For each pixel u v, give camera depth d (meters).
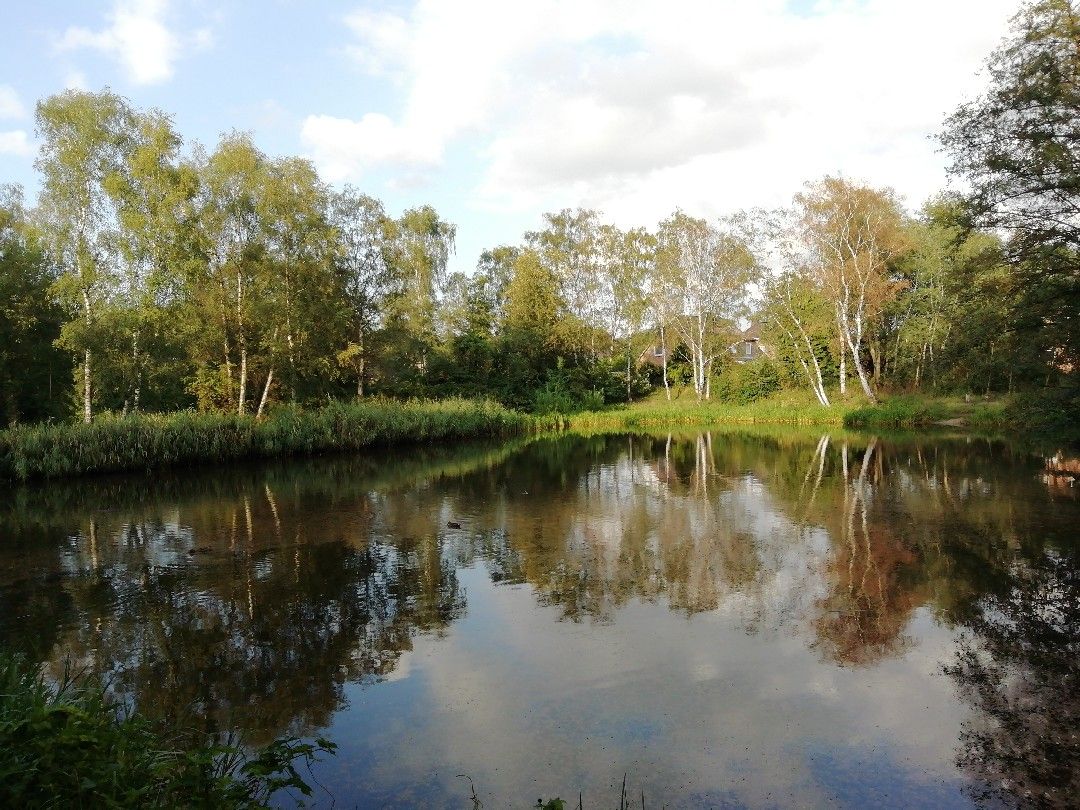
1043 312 15.70
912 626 7.71
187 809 3.52
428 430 30.52
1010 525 12.08
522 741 5.56
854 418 35.56
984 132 15.86
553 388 44.59
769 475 19.12
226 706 6.24
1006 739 5.41
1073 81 14.55
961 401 37.25
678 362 54.09
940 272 34.81
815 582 9.34
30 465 19.53
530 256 48.41
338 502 16.03
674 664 6.90
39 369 30.25
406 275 41.00
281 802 4.77
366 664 7.07
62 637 7.94
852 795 4.79
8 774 3.07
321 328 29.86
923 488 16.05
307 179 29.64
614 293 51.19
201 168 26.73
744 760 5.22
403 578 9.92
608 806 4.71
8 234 30.33
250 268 27.44
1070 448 20.67
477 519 13.87
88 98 23.64
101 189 23.97
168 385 30.12
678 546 11.41
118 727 4.31
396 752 5.43
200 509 15.51
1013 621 7.75
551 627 7.95
